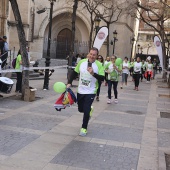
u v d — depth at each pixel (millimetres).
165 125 7840
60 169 4461
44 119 7547
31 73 18469
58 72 27500
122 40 38344
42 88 13883
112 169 4590
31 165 4539
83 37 40281
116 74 10703
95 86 6293
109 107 10062
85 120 6266
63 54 41156
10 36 28438
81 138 6098
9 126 6633
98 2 23969
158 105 11312
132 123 7840
